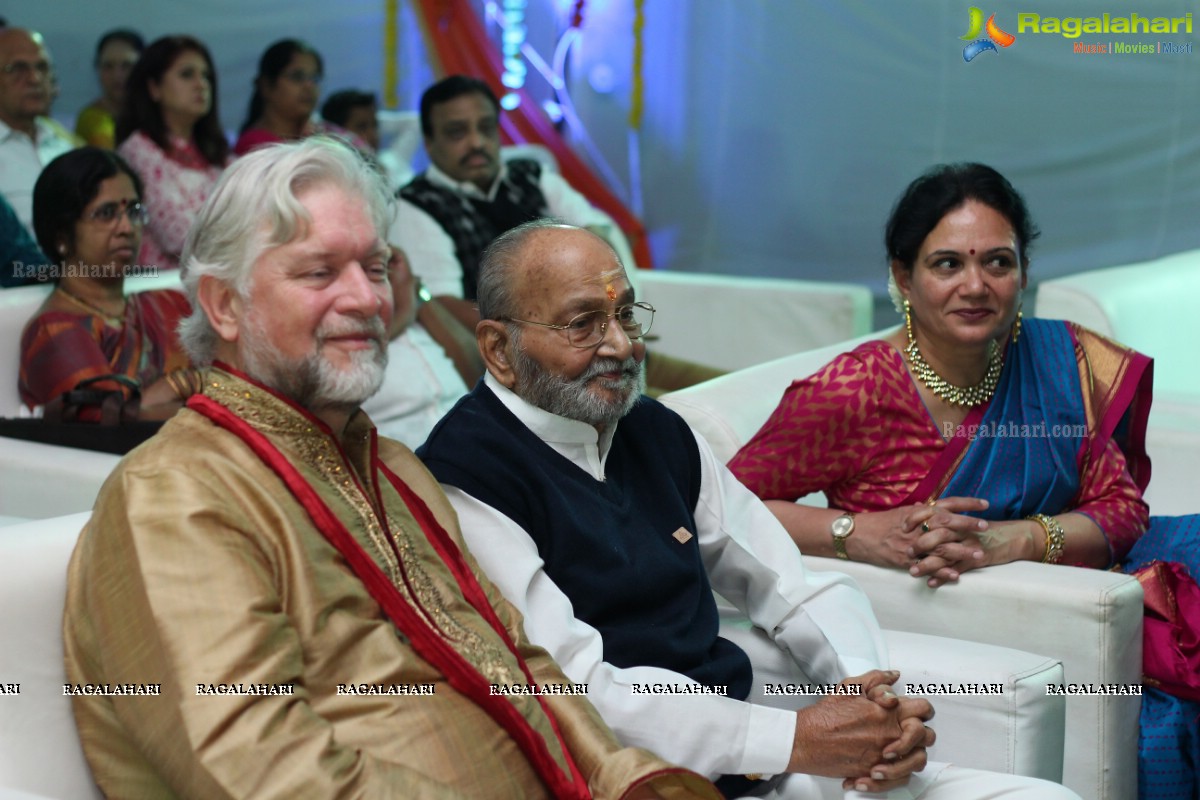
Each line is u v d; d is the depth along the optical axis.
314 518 1.49
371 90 7.38
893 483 2.43
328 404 1.58
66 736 1.47
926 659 2.00
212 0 7.09
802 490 2.43
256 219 1.52
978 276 2.32
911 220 2.38
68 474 2.60
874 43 6.45
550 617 1.79
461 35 7.36
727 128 6.96
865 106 6.54
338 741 1.42
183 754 1.32
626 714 1.76
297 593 1.44
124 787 1.46
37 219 3.17
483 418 1.92
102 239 3.15
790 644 2.07
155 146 4.73
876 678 1.83
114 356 3.20
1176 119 5.81
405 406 3.56
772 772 1.80
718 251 7.09
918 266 2.38
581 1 7.18
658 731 1.77
